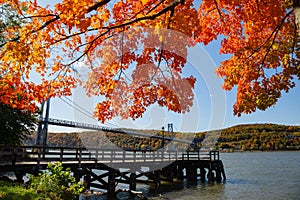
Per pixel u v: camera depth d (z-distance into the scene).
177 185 18.23
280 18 5.04
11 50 3.91
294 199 14.00
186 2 4.13
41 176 6.79
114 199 11.90
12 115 14.12
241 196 14.65
